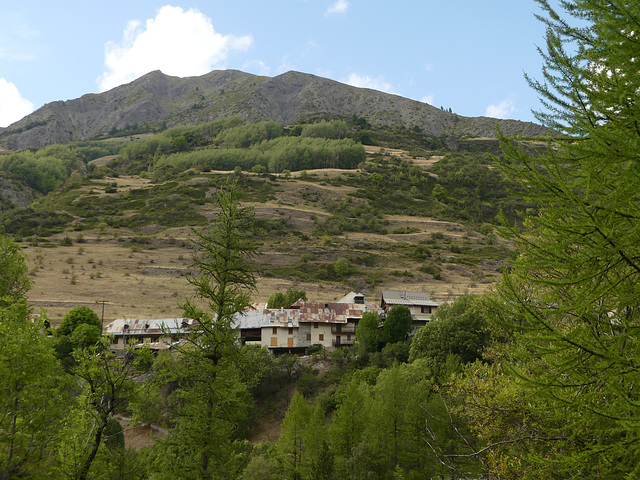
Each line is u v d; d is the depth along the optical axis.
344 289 101.81
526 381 7.34
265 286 98.06
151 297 88.19
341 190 180.75
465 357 44.34
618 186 6.67
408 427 32.12
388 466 33.22
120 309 79.94
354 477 30.67
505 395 12.45
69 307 78.56
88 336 54.94
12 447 12.44
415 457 31.39
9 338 13.41
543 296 7.73
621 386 6.94
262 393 55.09
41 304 78.06
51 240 122.00
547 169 7.23
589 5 7.18
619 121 6.83
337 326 67.94
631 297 6.94
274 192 168.38
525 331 7.50
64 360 44.28
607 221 6.70
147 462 24.67
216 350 23.27
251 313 69.00
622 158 6.57
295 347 66.06
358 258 120.06
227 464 22.89
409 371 42.16
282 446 36.72
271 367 55.72
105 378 15.98
